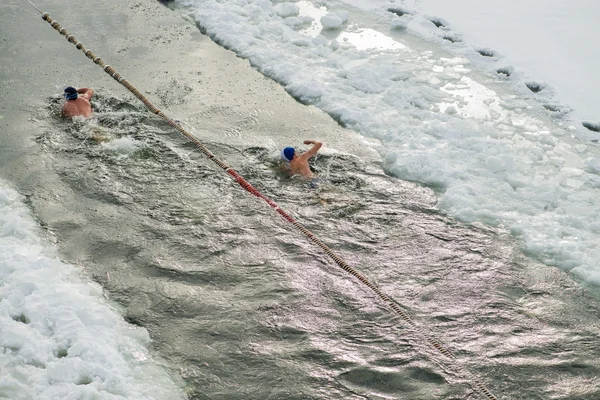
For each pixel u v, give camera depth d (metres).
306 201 9.82
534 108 12.38
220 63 14.12
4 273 8.05
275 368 6.99
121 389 6.57
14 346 7.01
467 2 17.52
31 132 11.28
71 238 8.95
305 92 12.81
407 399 6.63
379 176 10.48
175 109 12.23
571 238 9.04
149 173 10.36
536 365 7.09
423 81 13.27
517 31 15.62
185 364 7.03
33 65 13.59
